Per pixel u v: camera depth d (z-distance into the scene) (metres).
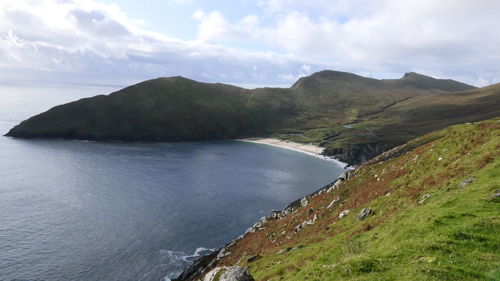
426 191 37.16
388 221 32.06
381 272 18.30
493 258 17.45
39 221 97.44
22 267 73.12
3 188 125.38
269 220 77.62
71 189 129.12
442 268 16.70
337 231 41.75
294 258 36.12
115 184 139.25
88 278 71.00
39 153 191.00
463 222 22.67
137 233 93.94
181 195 130.00
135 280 71.75
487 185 28.38
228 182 154.25
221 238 94.00
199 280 60.72
